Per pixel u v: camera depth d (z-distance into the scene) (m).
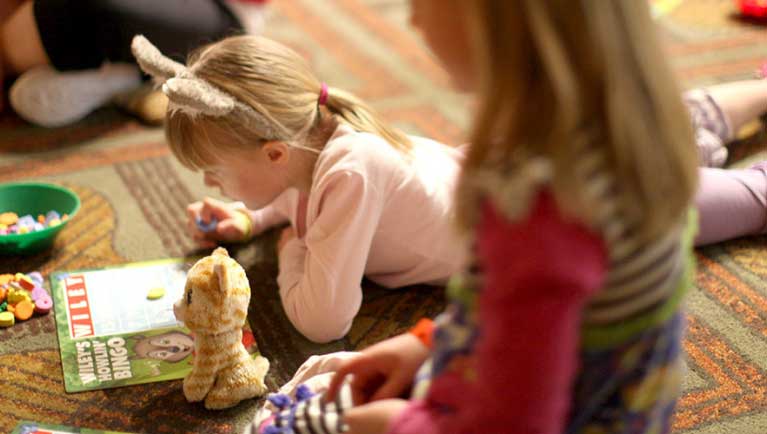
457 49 0.91
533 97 0.80
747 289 1.85
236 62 1.63
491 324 0.83
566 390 0.84
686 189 0.84
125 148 2.42
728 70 2.71
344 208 1.63
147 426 1.51
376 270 1.88
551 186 0.80
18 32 2.57
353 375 1.19
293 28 3.16
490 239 0.83
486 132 0.83
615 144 0.79
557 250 0.79
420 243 1.80
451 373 0.96
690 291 1.85
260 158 1.68
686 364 1.65
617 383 0.91
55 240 2.00
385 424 1.04
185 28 2.56
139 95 2.58
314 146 1.72
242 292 1.52
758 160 2.24
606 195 0.80
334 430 1.10
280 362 1.67
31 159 2.35
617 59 0.78
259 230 2.06
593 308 0.86
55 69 2.54
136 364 1.64
